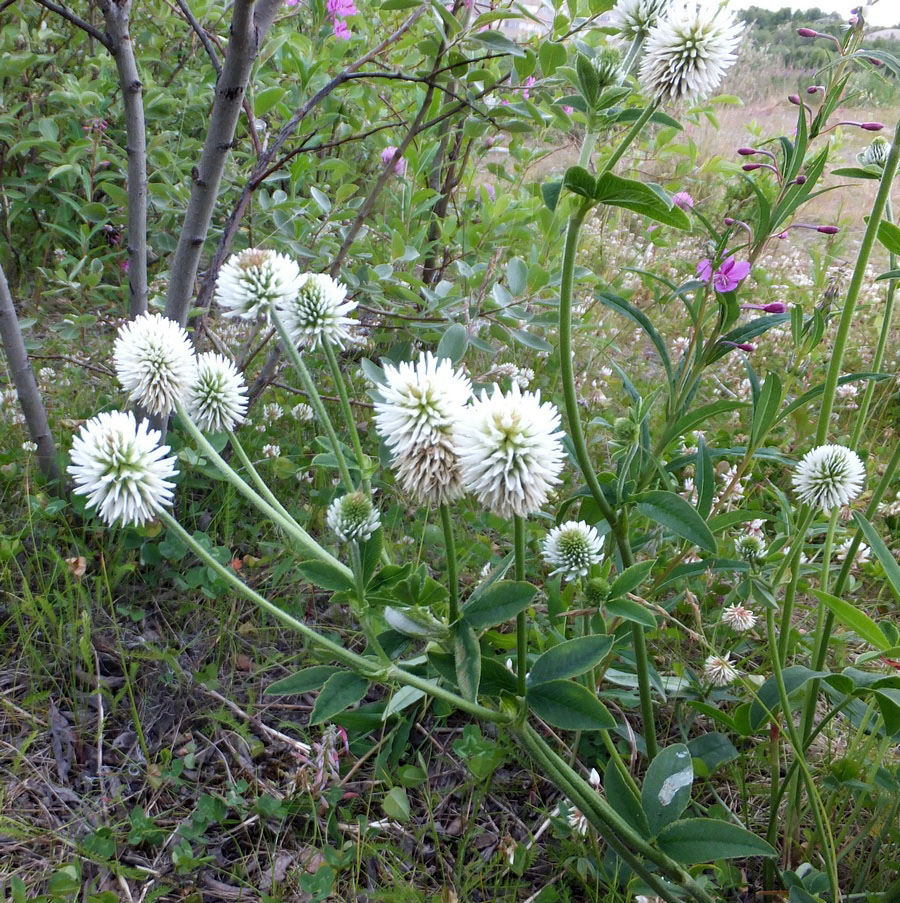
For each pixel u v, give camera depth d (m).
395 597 0.34
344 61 0.85
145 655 0.50
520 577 0.33
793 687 0.39
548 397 0.81
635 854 0.40
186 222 0.56
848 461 0.39
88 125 0.86
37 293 0.87
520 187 0.95
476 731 0.46
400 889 0.39
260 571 0.59
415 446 0.31
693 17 0.31
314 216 0.74
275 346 0.66
